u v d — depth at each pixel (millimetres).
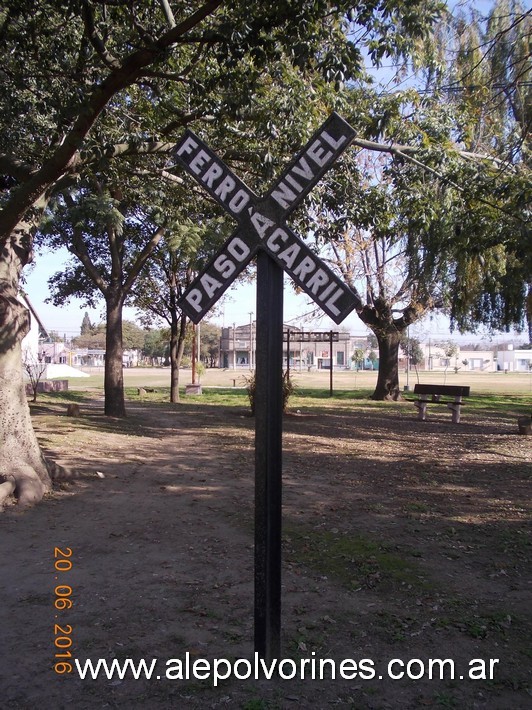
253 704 3572
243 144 10961
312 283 3516
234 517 7359
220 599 5016
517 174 9820
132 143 9562
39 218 9164
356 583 5422
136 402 24688
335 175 10727
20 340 8461
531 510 7969
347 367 93125
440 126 10477
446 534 6891
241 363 90750
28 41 9383
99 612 4762
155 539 6508
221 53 7680
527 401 27734
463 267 18953
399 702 3682
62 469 8867
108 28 9031
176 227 15781
